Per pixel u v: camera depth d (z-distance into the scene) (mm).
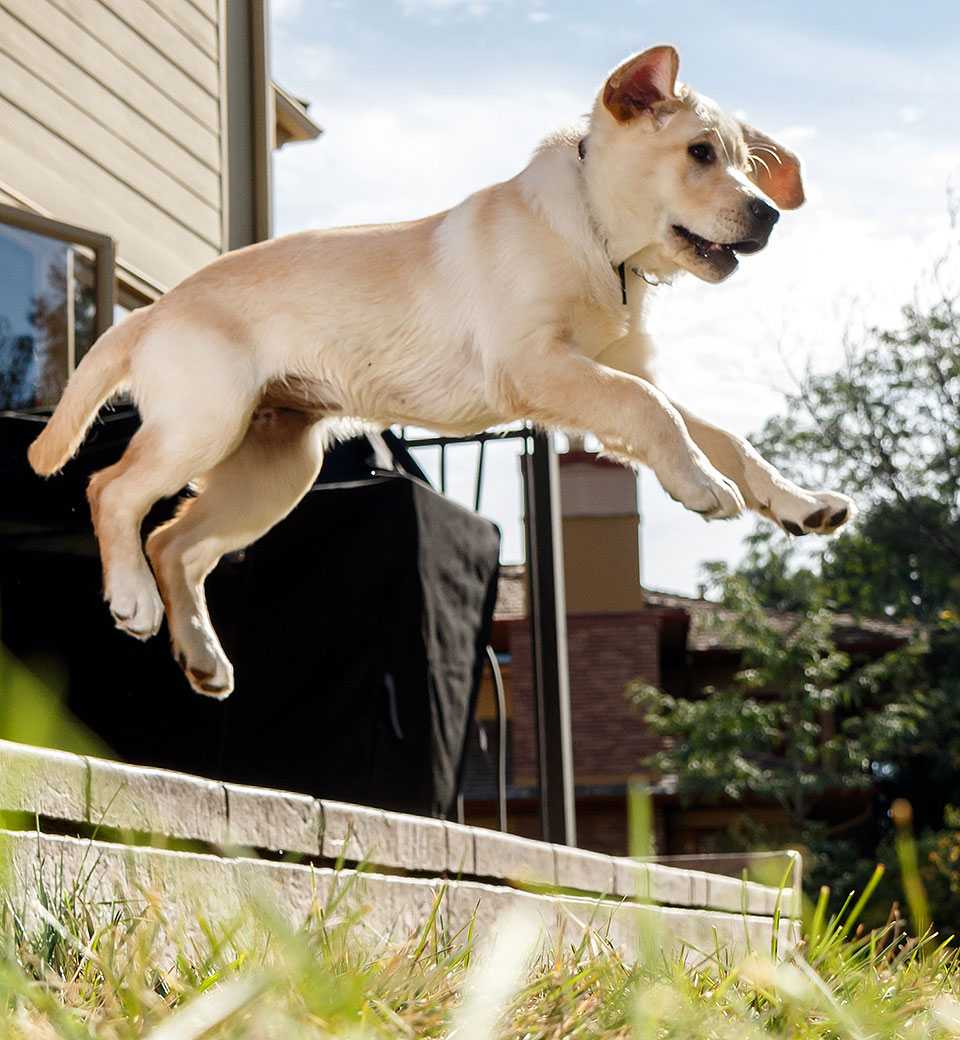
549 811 5180
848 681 15695
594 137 3475
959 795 18562
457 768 4125
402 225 3684
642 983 1636
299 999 1273
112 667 3967
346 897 2434
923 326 17016
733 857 5055
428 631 3943
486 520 4336
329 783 3947
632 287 3537
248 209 7453
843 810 16328
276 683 4000
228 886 2195
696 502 3082
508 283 3418
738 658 18703
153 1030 1184
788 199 3803
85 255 5797
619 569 16938
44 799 1933
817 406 17359
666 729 15219
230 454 3639
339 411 3695
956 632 17891
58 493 3984
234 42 7500
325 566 3971
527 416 3367
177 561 3682
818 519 3225
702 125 3420
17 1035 1164
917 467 17531
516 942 1501
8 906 1661
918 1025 1628
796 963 1841
